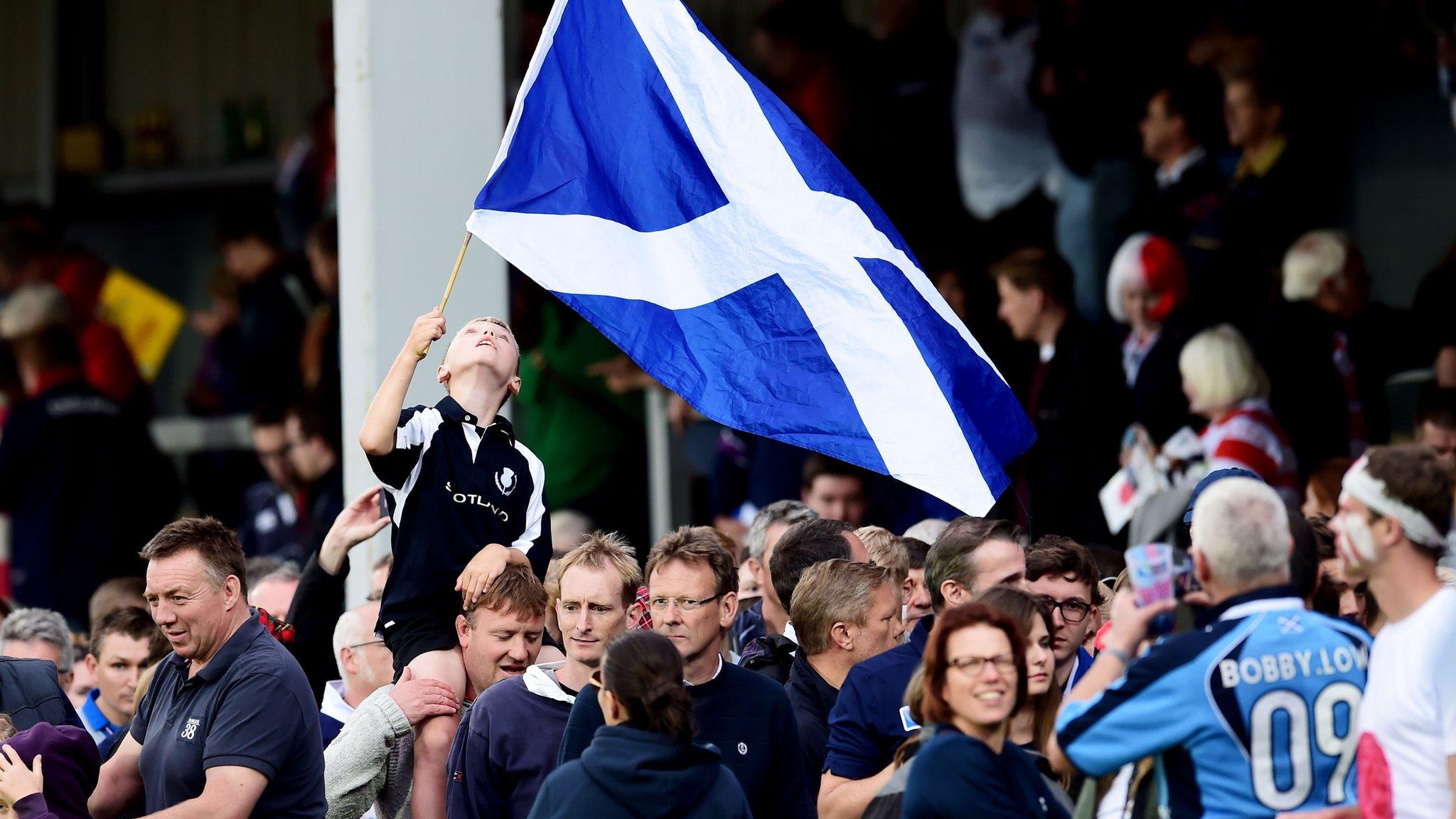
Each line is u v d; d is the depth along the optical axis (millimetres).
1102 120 35656
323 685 22766
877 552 21531
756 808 17688
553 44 21031
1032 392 32375
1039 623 16594
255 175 52531
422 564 19250
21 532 41625
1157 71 35312
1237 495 15266
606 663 15719
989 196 37719
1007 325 33656
